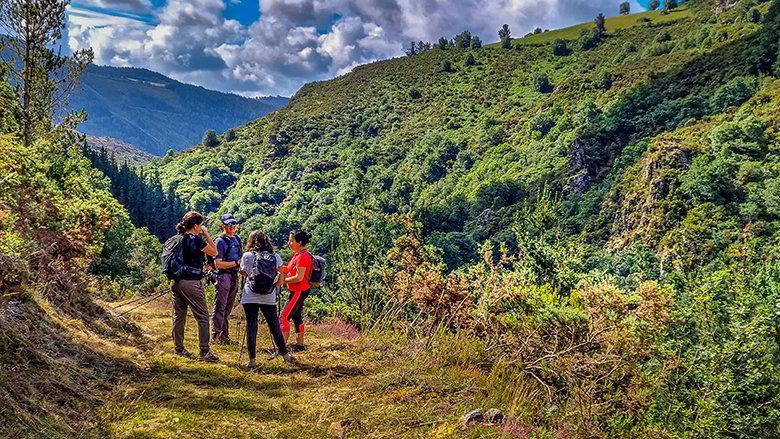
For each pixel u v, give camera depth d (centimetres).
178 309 566
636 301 623
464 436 370
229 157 19112
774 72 8162
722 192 5278
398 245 1160
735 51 9725
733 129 6006
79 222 797
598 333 510
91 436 325
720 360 520
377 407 428
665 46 15238
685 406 483
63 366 415
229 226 678
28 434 293
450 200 9688
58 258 673
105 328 611
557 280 905
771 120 6512
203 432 358
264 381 492
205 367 514
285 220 11450
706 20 17400
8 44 1366
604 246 6275
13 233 616
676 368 505
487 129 14550
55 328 491
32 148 810
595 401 440
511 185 8900
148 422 362
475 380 497
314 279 639
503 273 712
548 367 492
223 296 667
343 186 13262
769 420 489
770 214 4766
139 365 492
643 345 514
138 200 10269
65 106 1502
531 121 13188
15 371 362
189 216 567
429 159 13688
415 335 666
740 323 587
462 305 687
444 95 19975
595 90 13238
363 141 17775
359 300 992
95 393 397
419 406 430
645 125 8612
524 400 445
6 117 1209
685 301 741
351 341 688
